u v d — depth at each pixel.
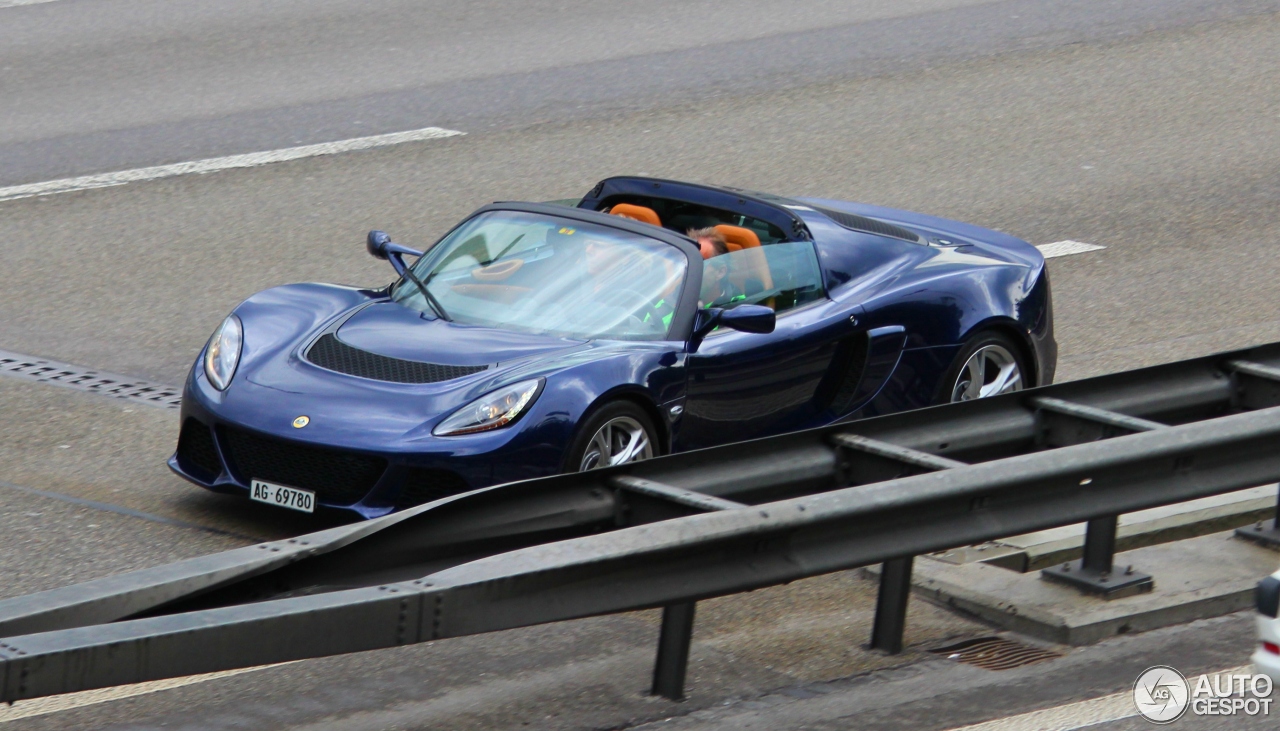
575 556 11.88
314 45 43.81
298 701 13.62
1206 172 36.09
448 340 18.28
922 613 16.06
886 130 38.25
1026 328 21.52
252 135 36.31
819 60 44.00
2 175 33.03
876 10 49.59
